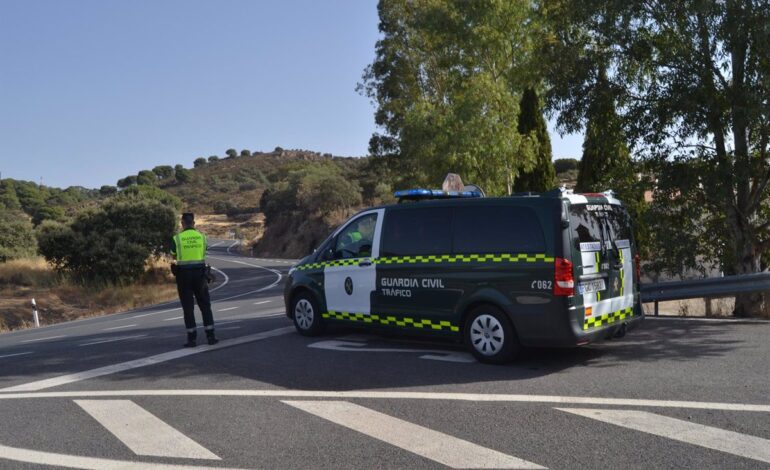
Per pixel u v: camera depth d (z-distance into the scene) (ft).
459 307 24.90
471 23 73.41
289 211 231.91
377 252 27.94
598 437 15.69
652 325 31.73
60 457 15.78
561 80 40.16
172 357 27.99
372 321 28.27
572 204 23.45
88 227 111.86
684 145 37.32
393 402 19.43
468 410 18.33
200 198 456.45
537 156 73.51
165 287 106.11
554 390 20.13
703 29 34.76
